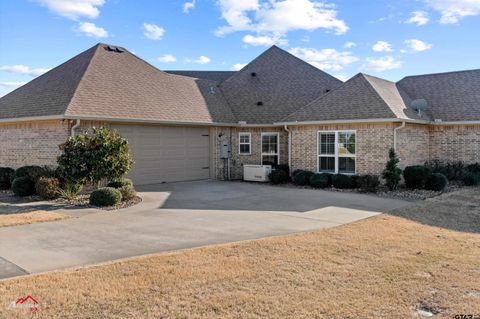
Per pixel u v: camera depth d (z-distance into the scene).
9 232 8.88
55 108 15.10
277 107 22.08
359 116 17.17
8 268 6.39
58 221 10.13
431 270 6.22
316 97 22.00
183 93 20.95
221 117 20.97
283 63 24.97
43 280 5.75
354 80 19.39
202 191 16.03
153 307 4.88
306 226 9.63
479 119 19.02
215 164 20.59
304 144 19.06
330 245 7.69
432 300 5.11
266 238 8.31
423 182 15.98
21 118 15.76
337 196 14.71
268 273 6.07
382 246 7.62
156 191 15.84
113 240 8.24
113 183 13.48
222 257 6.89
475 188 16.77
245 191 16.16
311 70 24.06
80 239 8.31
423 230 9.07
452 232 8.90
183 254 7.09
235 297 5.18
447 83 22.38
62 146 13.19
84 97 15.67
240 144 21.84
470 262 6.62
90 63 17.94
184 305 4.94
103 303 4.99
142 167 17.44
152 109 17.73
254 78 24.50
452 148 19.91
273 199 14.04
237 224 9.90
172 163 18.78
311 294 5.28
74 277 5.88
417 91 22.62
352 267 6.36
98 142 13.11
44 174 13.83
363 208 12.20
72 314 4.70
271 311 4.78
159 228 9.42
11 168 16.36
